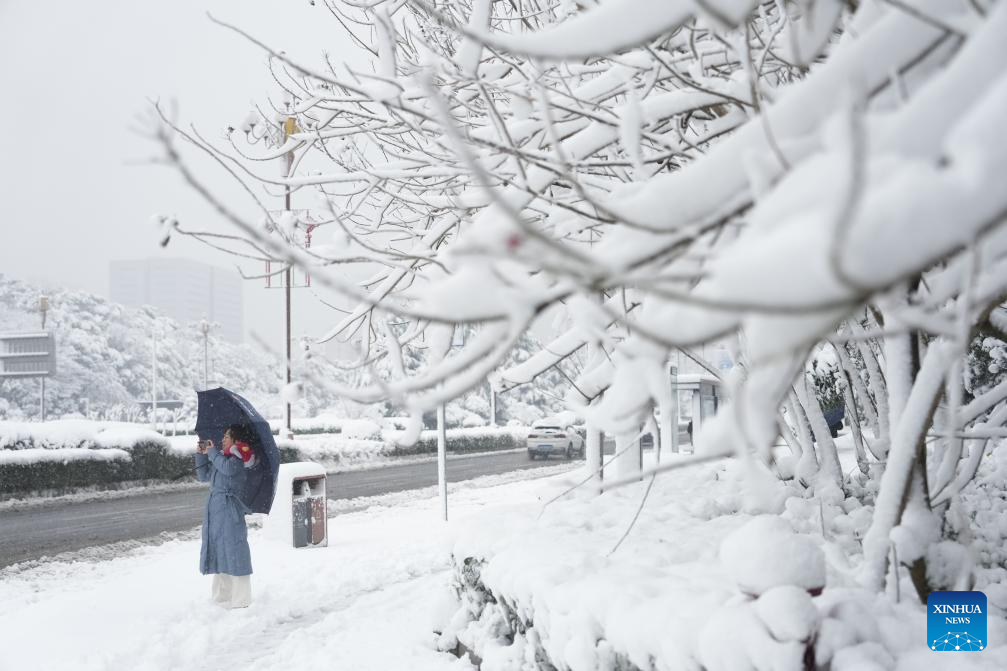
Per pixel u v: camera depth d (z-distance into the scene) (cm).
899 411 330
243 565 789
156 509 1830
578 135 339
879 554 318
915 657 269
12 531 1496
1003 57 126
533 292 156
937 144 126
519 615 443
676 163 395
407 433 298
